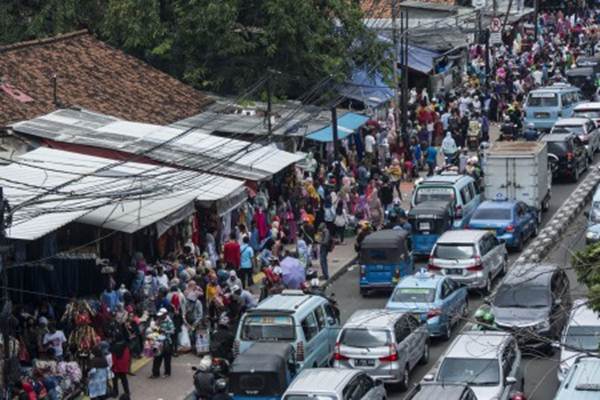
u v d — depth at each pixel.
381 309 61.22
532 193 80.38
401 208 78.44
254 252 72.50
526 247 77.50
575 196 87.56
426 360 59.00
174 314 59.62
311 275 67.50
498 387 50.66
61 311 58.69
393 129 94.56
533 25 144.75
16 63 76.81
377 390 51.16
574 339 52.91
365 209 80.38
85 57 81.69
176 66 89.06
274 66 89.19
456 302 63.50
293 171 78.44
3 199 46.28
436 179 79.44
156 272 61.44
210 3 87.25
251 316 55.38
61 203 55.88
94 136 68.00
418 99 105.19
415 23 122.88
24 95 73.19
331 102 90.50
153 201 60.94
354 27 93.19
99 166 61.28
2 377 46.25
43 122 69.19
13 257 56.09
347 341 55.28
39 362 52.41
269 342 54.09
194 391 53.56
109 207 58.59
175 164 66.31
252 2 88.81
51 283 58.59
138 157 64.75
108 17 88.56
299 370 54.06
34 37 90.69
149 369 58.12
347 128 87.31
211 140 71.44
